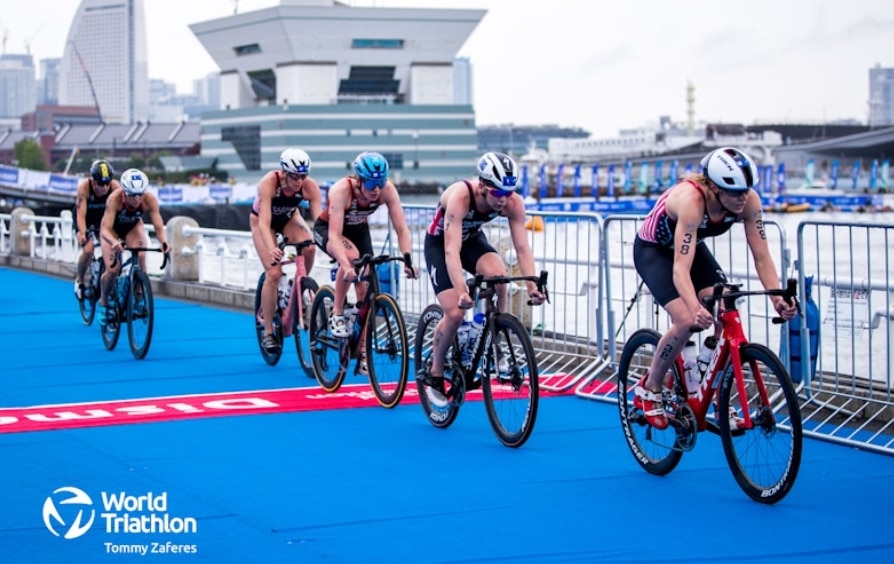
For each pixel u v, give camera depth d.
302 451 6.97
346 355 8.68
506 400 7.08
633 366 6.59
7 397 8.89
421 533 5.25
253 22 140.00
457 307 7.19
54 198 72.94
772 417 5.59
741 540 5.11
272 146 126.06
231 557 4.90
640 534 5.21
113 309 11.12
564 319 9.56
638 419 6.36
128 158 152.62
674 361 6.16
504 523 5.41
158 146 161.88
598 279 9.09
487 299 7.11
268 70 141.75
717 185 5.64
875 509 5.62
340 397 8.79
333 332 8.52
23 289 17.47
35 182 72.06
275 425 7.76
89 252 12.73
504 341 7.02
